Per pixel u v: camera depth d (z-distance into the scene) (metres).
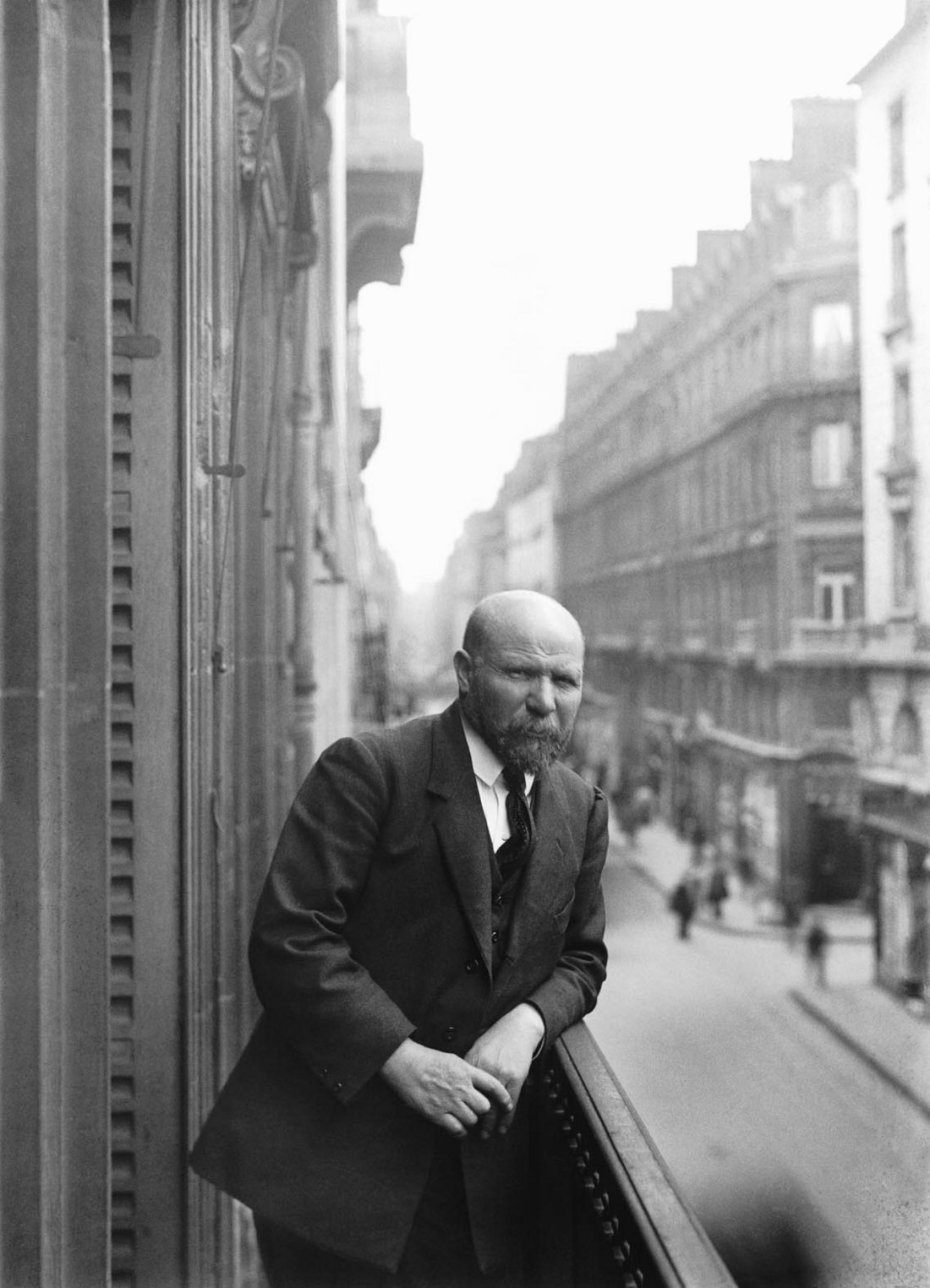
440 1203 1.91
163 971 2.70
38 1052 1.92
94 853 2.05
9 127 1.89
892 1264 1.84
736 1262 2.31
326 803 1.82
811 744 25.45
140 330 2.66
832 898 23.95
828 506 25.41
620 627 44.41
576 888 2.05
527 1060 1.82
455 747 1.86
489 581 85.62
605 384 45.81
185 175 2.67
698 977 17.27
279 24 3.00
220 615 3.00
